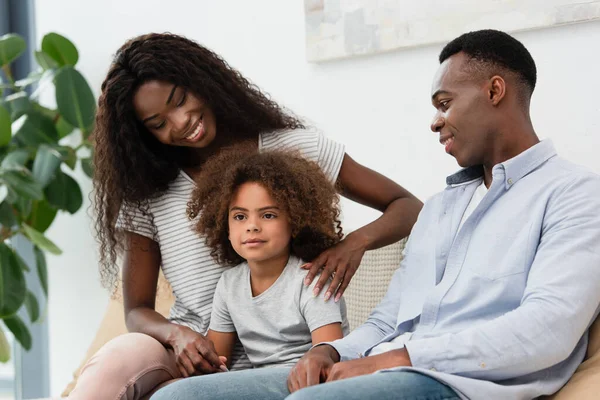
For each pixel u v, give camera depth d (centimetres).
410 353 114
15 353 314
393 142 206
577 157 174
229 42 244
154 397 120
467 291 125
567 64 175
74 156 281
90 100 269
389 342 133
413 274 138
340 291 146
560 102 176
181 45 162
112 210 164
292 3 227
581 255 114
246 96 166
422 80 199
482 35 133
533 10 176
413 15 196
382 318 141
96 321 295
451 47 136
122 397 136
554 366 118
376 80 209
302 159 151
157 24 265
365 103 212
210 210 151
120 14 278
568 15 171
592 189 120
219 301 152
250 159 149
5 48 278
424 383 110
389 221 158
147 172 160
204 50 165
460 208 137
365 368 116
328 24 214
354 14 208
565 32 175
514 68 131
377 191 166
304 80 226
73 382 186
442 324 126
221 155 155
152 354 142
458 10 188
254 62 238
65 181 277
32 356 310
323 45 216
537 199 124
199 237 158
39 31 310
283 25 230
